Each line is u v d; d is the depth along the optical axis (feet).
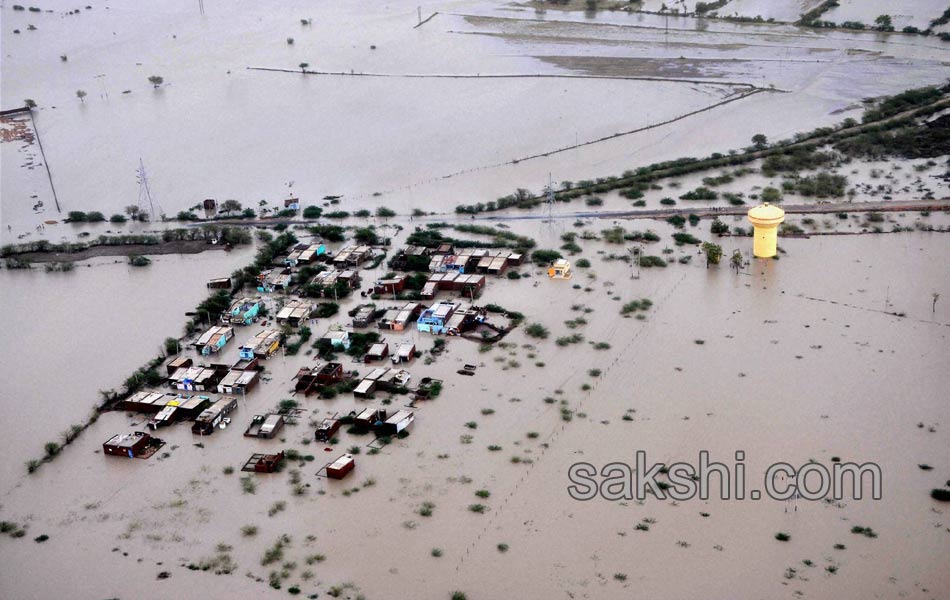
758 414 254.27
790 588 196.13
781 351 283.79
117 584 208.64
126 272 373.20
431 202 423.64
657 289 327.88
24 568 215.72
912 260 335.47
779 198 396.78
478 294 331.98
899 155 434.71
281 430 261.65
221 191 455.22
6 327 333.42
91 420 272.10
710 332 297.33
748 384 268.41
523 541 214.69
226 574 209.77
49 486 244.42
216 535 222.48
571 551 210.79
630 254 355.56
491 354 293.64
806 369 273.54
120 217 425.28
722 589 197.16
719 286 327.26
